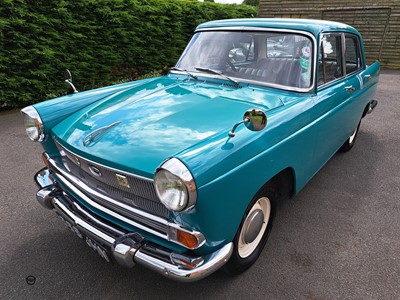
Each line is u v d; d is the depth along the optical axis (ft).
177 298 7.23
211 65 10.29
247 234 7.32
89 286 7.50
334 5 45.73
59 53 21.63
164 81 10.21
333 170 13.79
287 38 9.35
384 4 42.22
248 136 6.44
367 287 7.61
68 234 9.29
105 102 8.67
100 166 6.29
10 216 10.04
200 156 5.45
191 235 5.59
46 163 8.63
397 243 9.18
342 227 9.86
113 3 24.50
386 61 43.78
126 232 6.54
